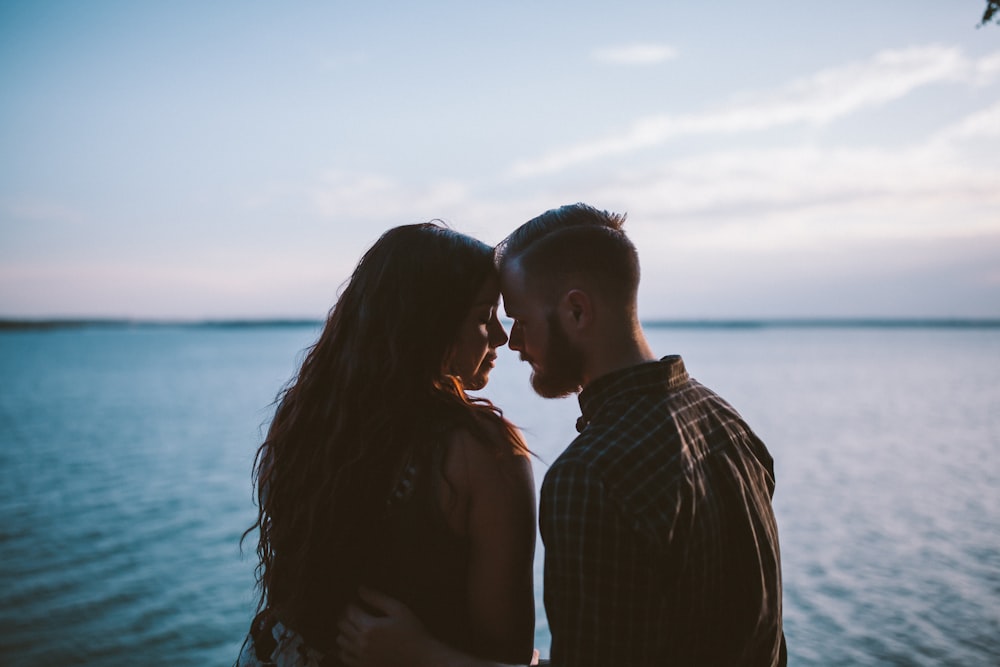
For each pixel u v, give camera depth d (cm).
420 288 151
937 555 1341
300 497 153
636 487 123
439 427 146
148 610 1023
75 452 2648
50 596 1081
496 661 147
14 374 7862
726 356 12469
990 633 955
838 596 1119
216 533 1485
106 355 13650
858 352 14275
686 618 125
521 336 149
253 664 159
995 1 277
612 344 140
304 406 159
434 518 142
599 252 140
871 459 2477
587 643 122
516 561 146
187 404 4631
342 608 146
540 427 3256
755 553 135
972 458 2484
